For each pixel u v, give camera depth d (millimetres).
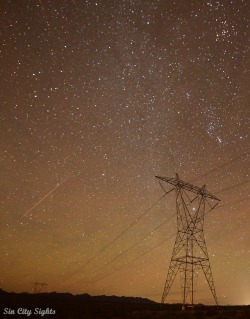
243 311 28453
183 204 44844
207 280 41719
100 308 36500
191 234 44000
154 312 31078
